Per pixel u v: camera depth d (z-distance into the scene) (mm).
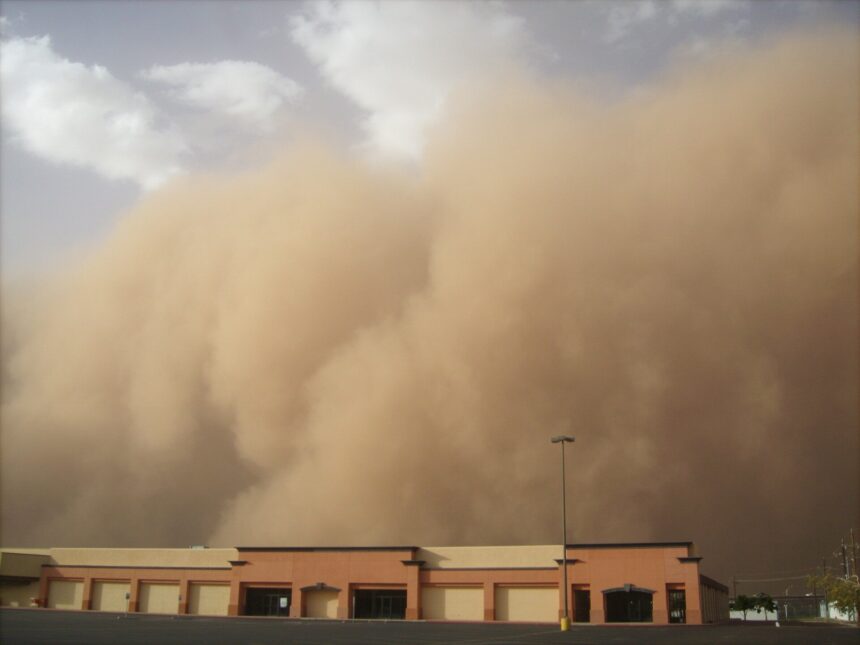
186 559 44844
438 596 39688
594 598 36875
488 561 39375
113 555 46250
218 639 20859
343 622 35750
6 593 47594
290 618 40219
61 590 46844
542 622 37562
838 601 44688
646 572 36531
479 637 23828
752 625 41438
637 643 21609
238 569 42969
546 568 38281
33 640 19531
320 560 41719
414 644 20031
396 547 40688
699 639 24047
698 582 35844
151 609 44562
